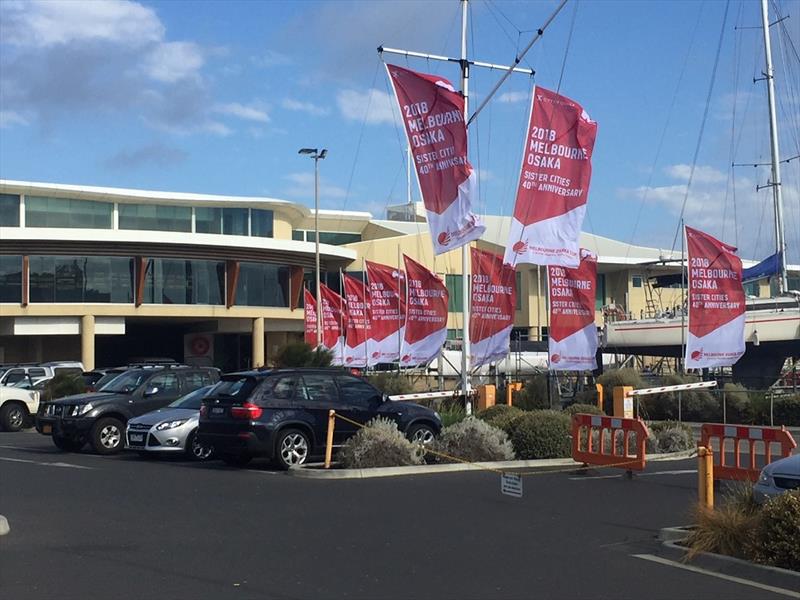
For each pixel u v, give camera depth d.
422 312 32.41
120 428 20.56
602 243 67.44
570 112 19.25
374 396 18.19
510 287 28.81
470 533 10.68
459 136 19.19
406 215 76.25
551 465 17.22
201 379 22.06
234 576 8.51
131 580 8.34
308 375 17.56
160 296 56.41
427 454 17.20
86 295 54.75
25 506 12.58
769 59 37.28
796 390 32.31
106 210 60.94
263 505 12.66
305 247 59.72
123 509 12.32
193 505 12.66
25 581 8.30
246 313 58.69
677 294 64.69
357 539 10.28
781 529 8.58
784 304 38.25
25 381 32.69
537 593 7.96
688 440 19.39
